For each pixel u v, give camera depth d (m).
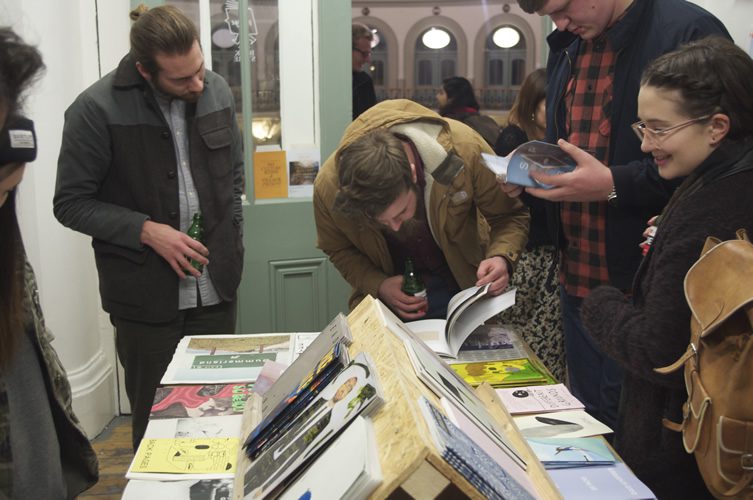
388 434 1.06
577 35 2.13
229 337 2.08
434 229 2.10
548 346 2.75
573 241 2.19
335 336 1.52
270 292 3.34
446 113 4.42
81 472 1.51
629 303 1.58
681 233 1.38
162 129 2.39
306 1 3.19
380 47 6.25
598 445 1.47
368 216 1.84
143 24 2.22
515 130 2.91
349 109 3.28
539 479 1.23
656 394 1.55
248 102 3.18
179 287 2.50
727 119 1.41
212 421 1.58
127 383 2.59
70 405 1.46
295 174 3.29
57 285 3.02
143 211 2.43
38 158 2.89
